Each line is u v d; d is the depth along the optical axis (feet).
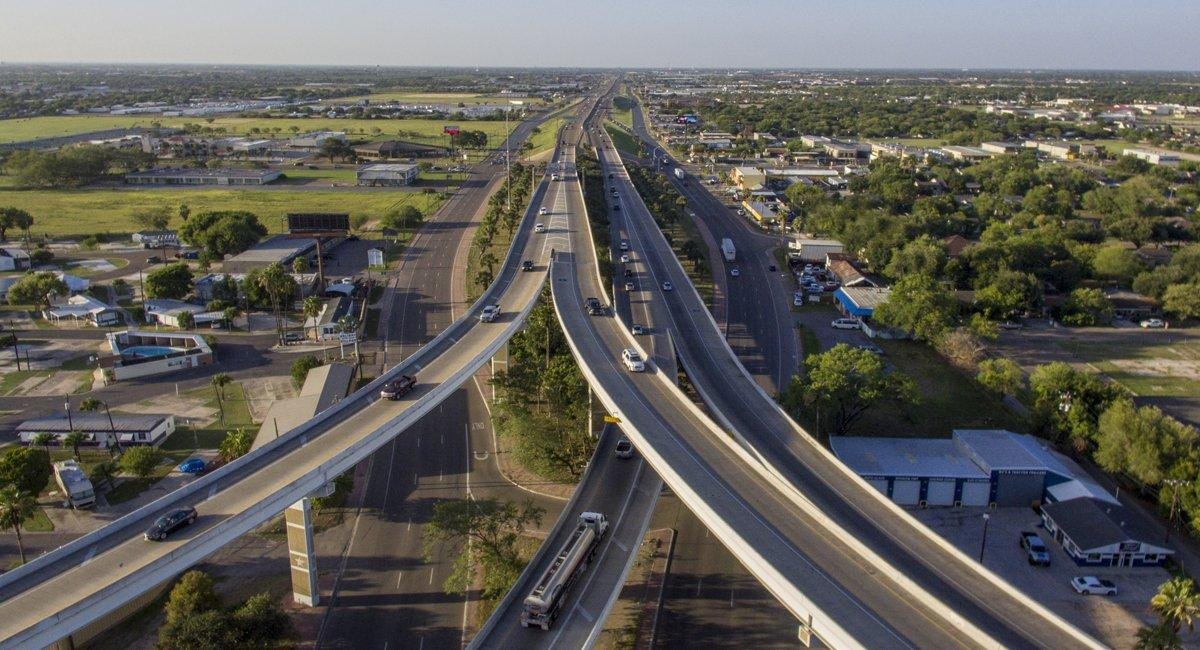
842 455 326.24
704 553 283.79
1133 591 256.93
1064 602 250.78
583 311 422.41
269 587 260.83
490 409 401.08
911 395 347.77
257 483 231.50
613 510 254.47
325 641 233.96
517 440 346.13
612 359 350.64
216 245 645.92
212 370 436.35
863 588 186.39
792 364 445.78
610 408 296.71
